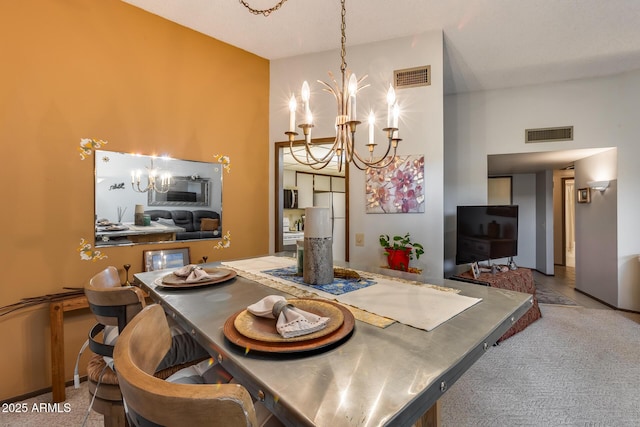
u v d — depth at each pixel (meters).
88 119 2.31
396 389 0.60
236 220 3.14
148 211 2.59
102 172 2.37
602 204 4.11
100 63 2.36
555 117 3.94
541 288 4.99
